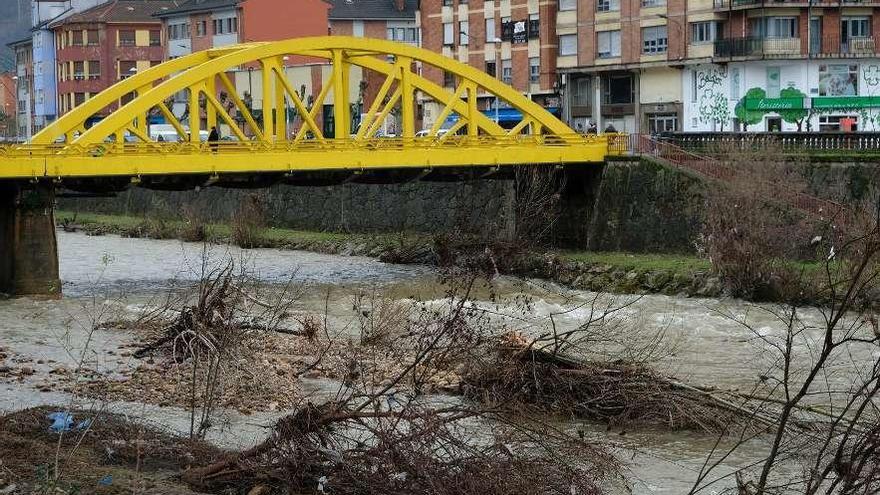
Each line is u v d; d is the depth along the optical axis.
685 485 18.81
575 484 16.58
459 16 80.81
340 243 56.78
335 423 17.45
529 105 47.69
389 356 25.23
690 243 45.78
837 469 14.59
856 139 45.28
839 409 22.88
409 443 16.25
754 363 27.98
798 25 63.97
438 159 44.84
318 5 92.69
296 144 42.00
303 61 84.56
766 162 43.62
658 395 22.08
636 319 34.44
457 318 20.81
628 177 47.84
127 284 43.66
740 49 64.19
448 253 38.16
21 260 39.31
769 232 39.91
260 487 16.64
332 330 31.55
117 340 30.42
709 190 44.25
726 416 21.86
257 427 21.44
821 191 44.25
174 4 111.88
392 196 58.09
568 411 22.19
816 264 39.28
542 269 45.25
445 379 23.06
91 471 16.98
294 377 24.78
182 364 26.06
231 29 93.00
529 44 75.56
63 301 38.44
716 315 35.72
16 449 17.83
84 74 109.19
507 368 21.81
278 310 29.61
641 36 68.81
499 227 50.91
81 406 21.81
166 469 17.67
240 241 59.94
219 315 25.50
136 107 39.25
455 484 16.02
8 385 24.70
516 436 18.06
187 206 69.62
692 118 67.12
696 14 65.88
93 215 76.19
